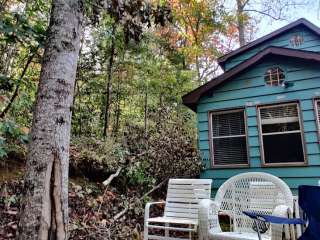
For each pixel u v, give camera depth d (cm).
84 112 714
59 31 220
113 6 297
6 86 350
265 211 366
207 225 319
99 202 443
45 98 206
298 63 616
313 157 565
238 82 667
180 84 892
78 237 344
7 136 396
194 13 1191
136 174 546
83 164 506
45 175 192
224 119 668
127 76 764
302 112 590
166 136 609
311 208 251
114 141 606
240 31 1228
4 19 327
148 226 380
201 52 1139
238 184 394
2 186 356
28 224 184
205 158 657
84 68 665
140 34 329
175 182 452
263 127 625
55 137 200
